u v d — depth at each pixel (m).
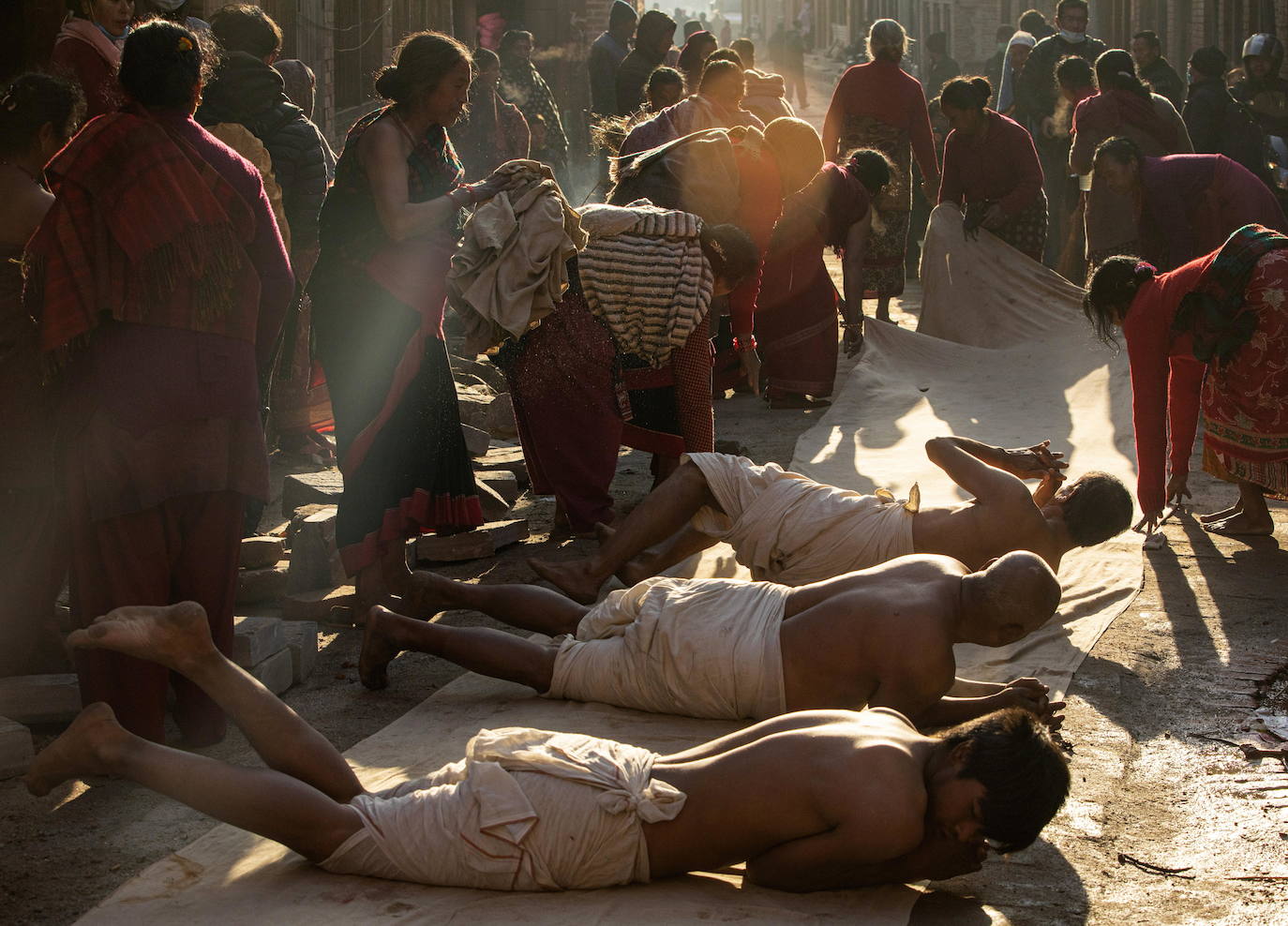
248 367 4.20
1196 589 5.61
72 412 4.02
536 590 4.80
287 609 5.33
